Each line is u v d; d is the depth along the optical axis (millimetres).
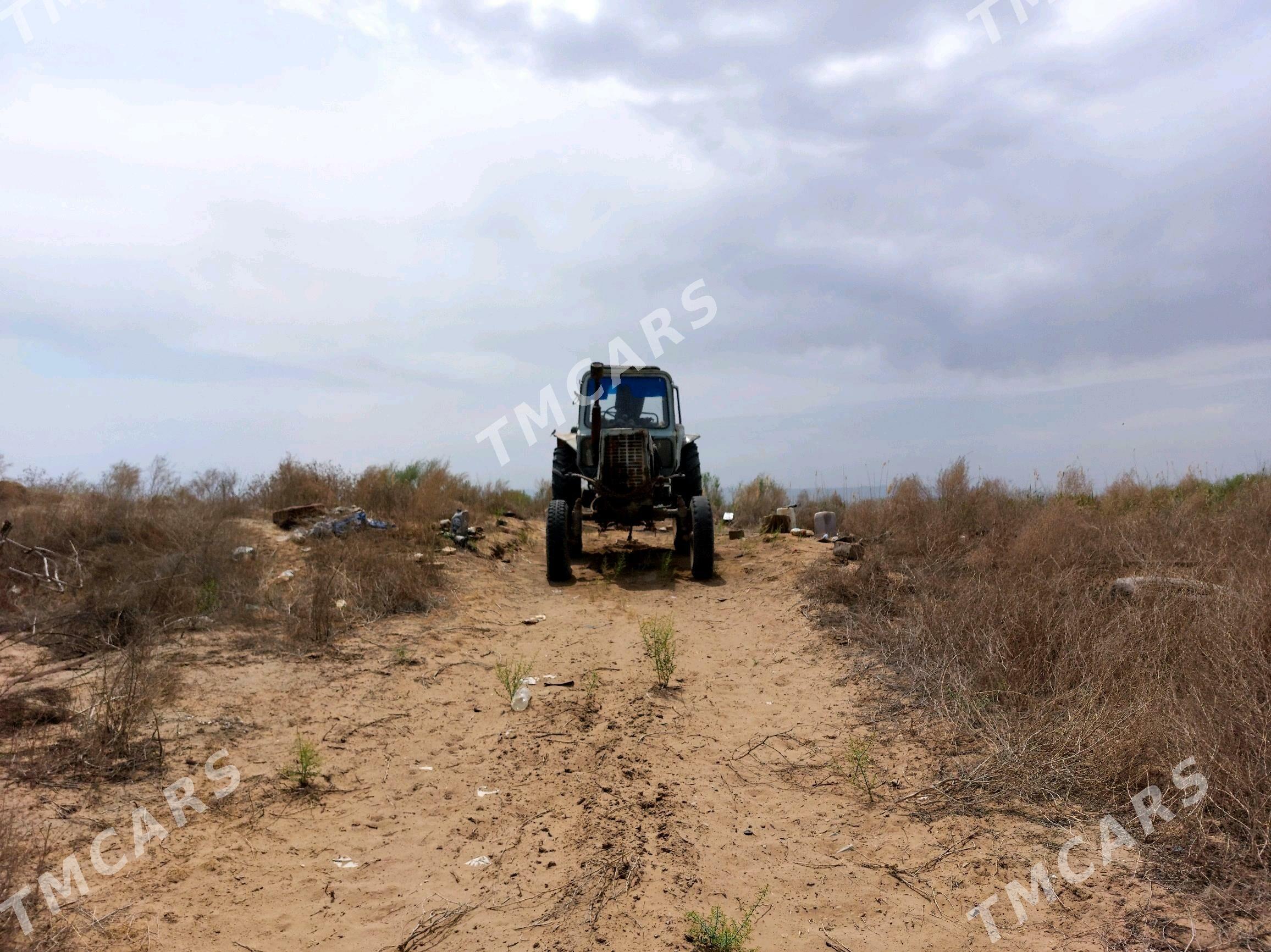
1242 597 4434
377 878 3051
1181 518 7652
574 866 3129
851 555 8094
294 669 5270
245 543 7961
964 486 10367
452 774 4008
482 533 9906
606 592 8078
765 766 4066
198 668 5039
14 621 5379
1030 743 3809
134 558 6668
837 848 3240
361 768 4020
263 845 3246
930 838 3244
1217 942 2422
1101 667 4195
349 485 10852
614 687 5258
